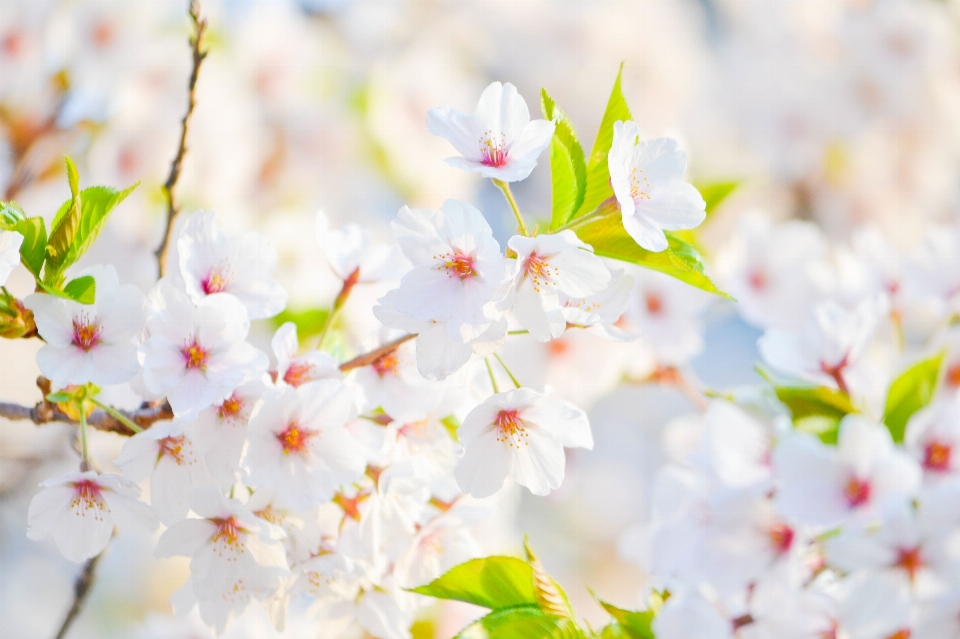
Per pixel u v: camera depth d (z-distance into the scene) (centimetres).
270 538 115
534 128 115
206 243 117
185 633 136
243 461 115
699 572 122
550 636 117
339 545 118
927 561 118
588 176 117
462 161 114
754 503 122
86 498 116
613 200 115
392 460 118
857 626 118
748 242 139
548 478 116
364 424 117
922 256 129
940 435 122
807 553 122
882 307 125
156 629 136
